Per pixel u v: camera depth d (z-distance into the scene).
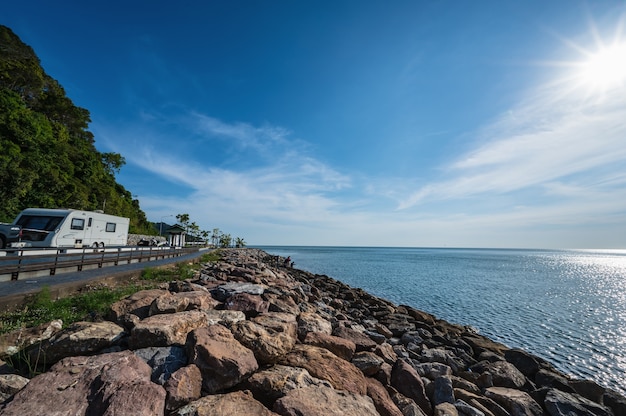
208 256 37.19
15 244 17.23
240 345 6.90
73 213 22.00
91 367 5.35
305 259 112.81
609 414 8.23
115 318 8.08
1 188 35.16
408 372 8.48
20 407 4.35
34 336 7.01
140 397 4.70
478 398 8.26
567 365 15.28
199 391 5.57
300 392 5.69
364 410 5.52
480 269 76.19
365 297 27.11
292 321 9.84
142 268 17.00
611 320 24.70
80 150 64.75
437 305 29.30
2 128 42.94
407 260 113.69
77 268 15.64
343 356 8.56
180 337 7.15
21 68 61.41
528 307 29.31
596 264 124.31
